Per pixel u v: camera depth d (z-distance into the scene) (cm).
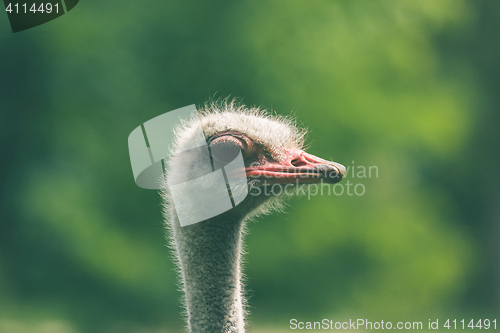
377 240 2542
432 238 2706
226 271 691
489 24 3120
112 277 2458
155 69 2541
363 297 2550
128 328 2411
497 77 3094
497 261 3023
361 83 2545
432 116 2648
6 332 2266
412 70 2648
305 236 2517
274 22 2564
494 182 3091
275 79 2522
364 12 2627
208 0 2573
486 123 3019
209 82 2531
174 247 741
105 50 2536
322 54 2545
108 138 2508
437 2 2773
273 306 2516
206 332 684
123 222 2484
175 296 2441
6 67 2559
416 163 2716
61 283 2453
